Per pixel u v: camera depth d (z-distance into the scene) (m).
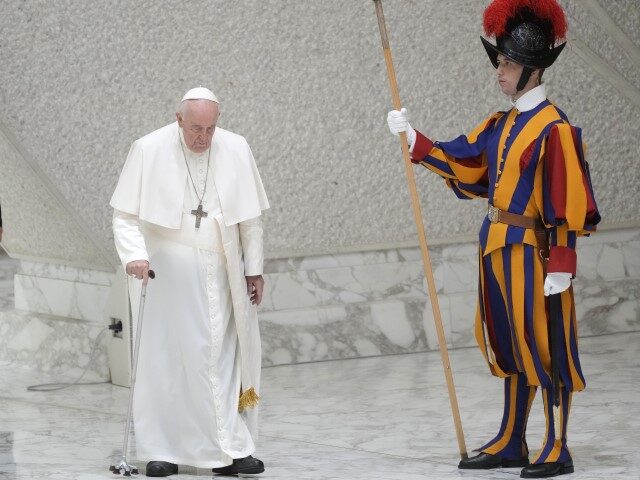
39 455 22.27
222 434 20.19
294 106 31.70
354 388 28.34
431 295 20.53
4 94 29.08
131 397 20.39
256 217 20.84
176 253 20.48
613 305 34.34
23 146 29.62
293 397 27.61
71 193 30.17
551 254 19.09
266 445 22.83
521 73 19.55
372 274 33.28
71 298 31.98
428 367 30.61
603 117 34.25
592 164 34.47
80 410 26.89
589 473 19.44
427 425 24.09
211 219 20.50
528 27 19.45
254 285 20.92
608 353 31.19
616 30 32.97
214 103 19.91
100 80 29.56
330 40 31.38
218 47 30.38
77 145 29.89
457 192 21.06
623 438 22.03
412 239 33.59
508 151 19.55
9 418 26.12
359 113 32.31
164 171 20.44
